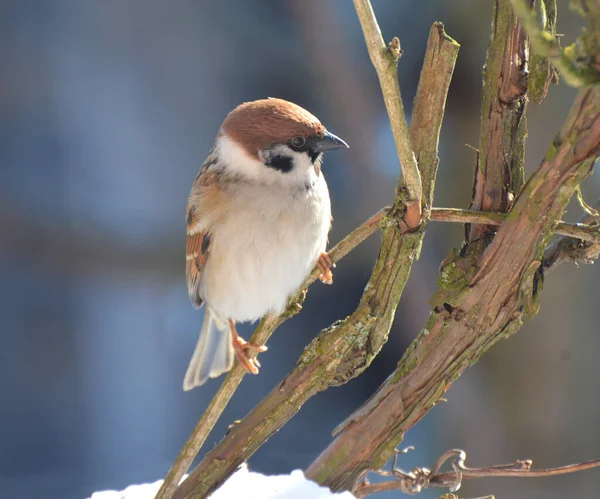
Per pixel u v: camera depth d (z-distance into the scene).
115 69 13.30
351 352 4.18
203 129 13.43
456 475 4.36
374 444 4.39
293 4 12.45
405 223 3.89
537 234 3.71
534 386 9.52
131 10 13.21
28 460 12.09
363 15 3.43
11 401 12.59
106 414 12.80
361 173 12.12
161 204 13.35
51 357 12.87
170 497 4.34
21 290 12.95
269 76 13.14
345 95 12.30
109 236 13.14
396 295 4.08
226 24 13.21
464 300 3.94
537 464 9.55
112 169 13.34
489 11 10.17
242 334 12.91
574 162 3.48
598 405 9.40
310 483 4.47
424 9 11.92
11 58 13.00
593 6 2.96
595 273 9.35
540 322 9.45
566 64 3.02
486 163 4.05
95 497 4.90
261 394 12.72
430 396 4.24
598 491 9.41
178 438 12.65
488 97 4.00
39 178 13.15
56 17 13.12
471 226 4.05
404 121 3.58
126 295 13.33
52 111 13.19
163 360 13.21
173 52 13.33
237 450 4.34
